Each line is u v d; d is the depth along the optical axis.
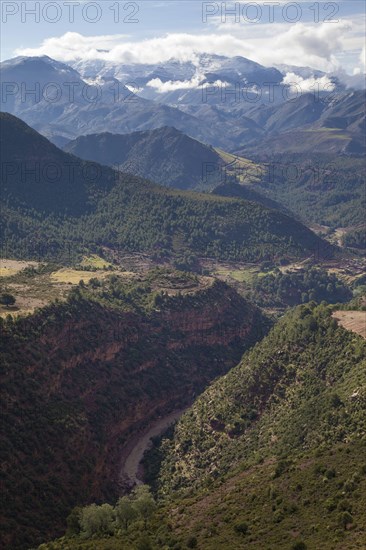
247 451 145.50
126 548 101.38
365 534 87.94
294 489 105.25
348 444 117.25
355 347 152.38
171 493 142.50
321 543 88.56
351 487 99.75
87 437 153.88
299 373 157.62
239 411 159.00
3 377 148.12
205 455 152.75
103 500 143.50
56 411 152.50
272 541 92.88
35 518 126.00
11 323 164.25
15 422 141.88
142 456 164.50
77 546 105.75
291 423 143.25
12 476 130.38
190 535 101.44
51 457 140.62
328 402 138.50
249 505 106.06
